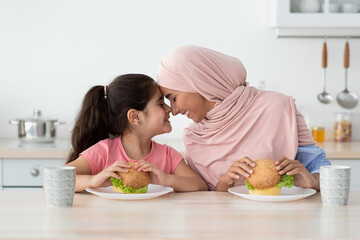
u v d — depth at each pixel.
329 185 1.57
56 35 3.47
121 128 2.01
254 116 2.08
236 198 1.69
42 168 2.95
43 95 3.49
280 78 3.52
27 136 3.17
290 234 1.25
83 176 1.76
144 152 2.04
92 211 1.49
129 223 1.35
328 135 3.57
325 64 3.45
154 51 3.49
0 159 2.94
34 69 3.48
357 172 2.98
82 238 1.22
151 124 1.99
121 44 3.48
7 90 3.48
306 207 1.55
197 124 2.20
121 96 1.98
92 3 3.46
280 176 1.69
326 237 1.23
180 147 3.09
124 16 3.47
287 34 3.49
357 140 3.59
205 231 1.28
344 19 3.21
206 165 2.15
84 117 2.04
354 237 1.23
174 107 2.05
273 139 2.07
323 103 3.51
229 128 2.10
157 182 1.89
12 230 1.27
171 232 1.26
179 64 1.98
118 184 1.69
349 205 1.59
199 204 1.59
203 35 3.48
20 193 1.75
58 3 3.45
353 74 3.55
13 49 3.46
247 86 2.11
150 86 1.99
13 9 3.44
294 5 3.22
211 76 2.03
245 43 3.49
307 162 2.09
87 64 3.48
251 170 1.68
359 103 3.57
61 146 3.09
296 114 2.12
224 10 3.47
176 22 3.47
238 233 1.26
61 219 1.39
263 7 3.47
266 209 1.52
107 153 1.97
